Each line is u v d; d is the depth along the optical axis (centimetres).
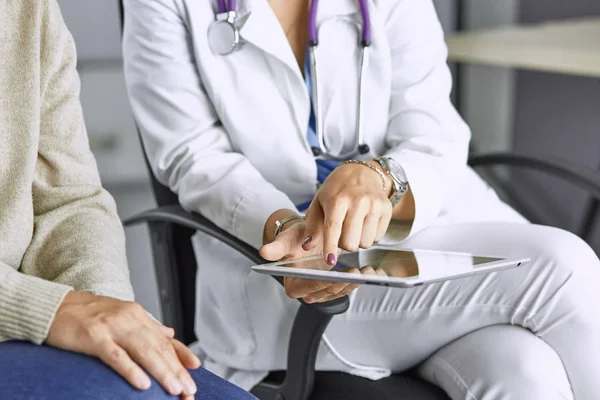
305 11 173
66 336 103
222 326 175
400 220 159
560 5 361
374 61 174
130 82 171
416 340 157
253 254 148
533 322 147
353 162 151
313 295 138
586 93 348
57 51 133
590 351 143
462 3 339
